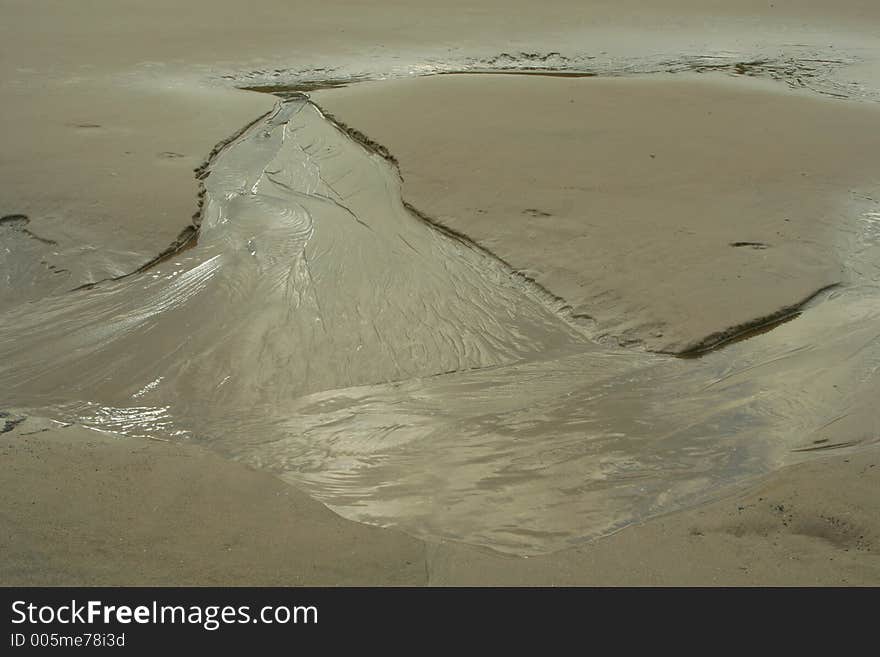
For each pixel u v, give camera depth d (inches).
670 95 447.8
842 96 472.7
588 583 158.2
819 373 232.8
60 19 621.0
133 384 238.2
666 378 235.0
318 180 359.9
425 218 322.7
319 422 222.2
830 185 339.9
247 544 169.0
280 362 246.8
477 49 580.4
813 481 183.9
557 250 294.7
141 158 369.7
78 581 156.8
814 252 290.0
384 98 440.5
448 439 213.9
